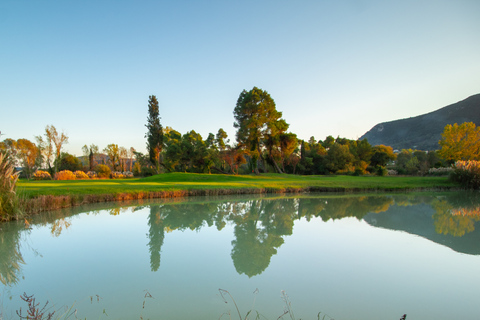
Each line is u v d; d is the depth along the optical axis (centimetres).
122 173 5972
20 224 1234
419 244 923
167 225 1224
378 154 6356
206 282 621
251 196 2462
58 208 1642
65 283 619
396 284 614
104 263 749
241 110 4784
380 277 655
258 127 4675
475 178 2989
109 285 606
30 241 968
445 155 4841
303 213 1544
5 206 1286
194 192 2441
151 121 5281
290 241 966
